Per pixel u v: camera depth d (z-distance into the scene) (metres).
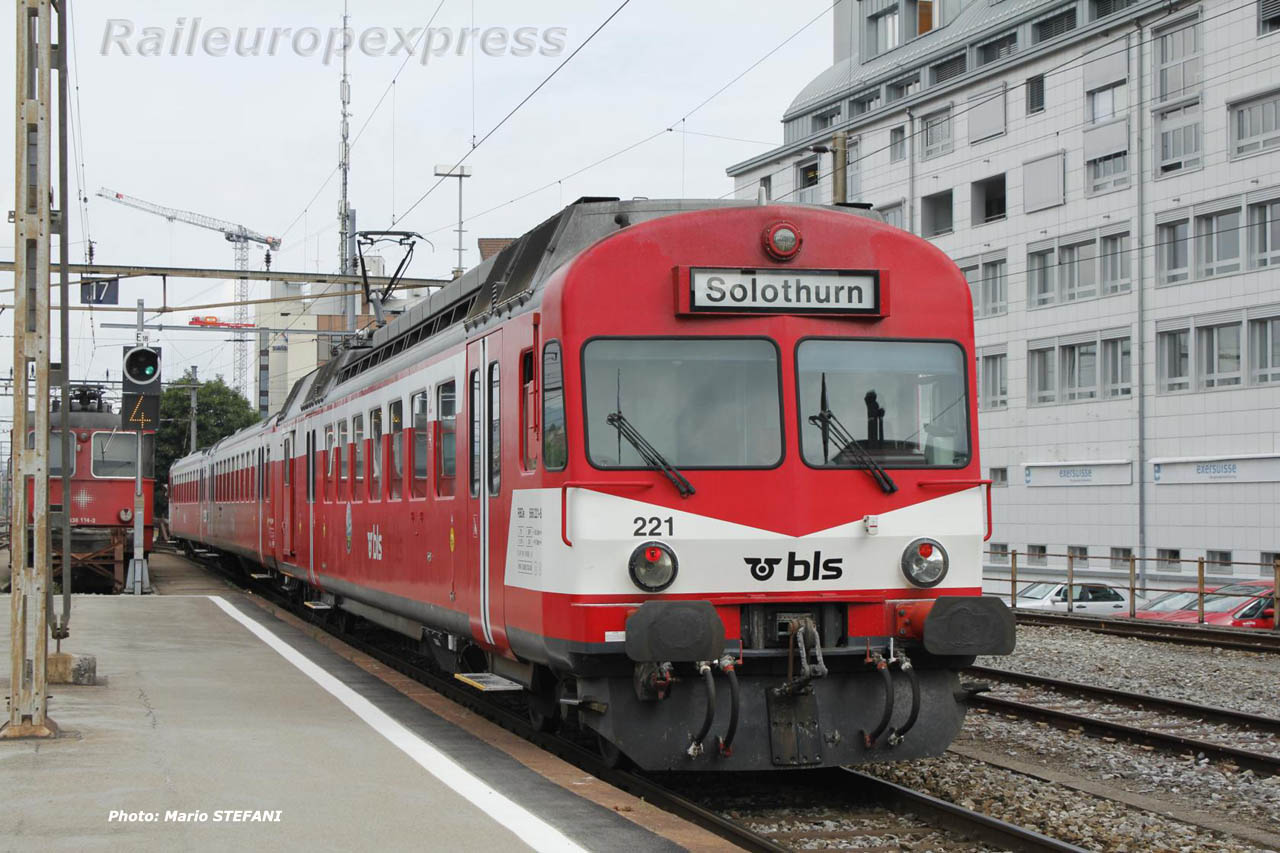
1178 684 14.73
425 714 10.23
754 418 8.48
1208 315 32.00
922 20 43.91
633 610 8.19
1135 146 33.78
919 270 8.87
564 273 8.55
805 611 8.49
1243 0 31.12
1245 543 31.02
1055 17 36.81
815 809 8.57
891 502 8.58
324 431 17.89
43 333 8.83
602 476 8.26
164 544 61.91
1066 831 8.03
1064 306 36.00
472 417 10.74
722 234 8.61
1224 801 8.98
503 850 6.21
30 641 14.56
